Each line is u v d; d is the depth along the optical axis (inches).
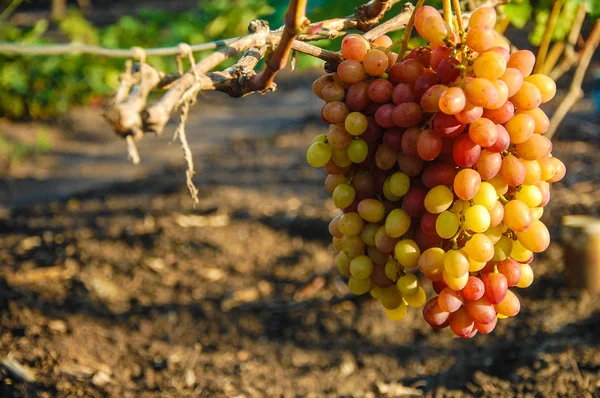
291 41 51.4
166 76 50.3
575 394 79.5
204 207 153.5
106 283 117.1
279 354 95.4
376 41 56.9
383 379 88.0
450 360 91.1
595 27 85.9
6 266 123.6
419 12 53.7
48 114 248.1
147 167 203.3
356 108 54.3
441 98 51.6
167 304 111.2
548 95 54.9
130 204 157.9
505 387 82.9
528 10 74.4
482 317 54.7
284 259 127.8
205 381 87.4
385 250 55.7
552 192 151.0
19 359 87.4
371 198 56.1
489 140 52.2
